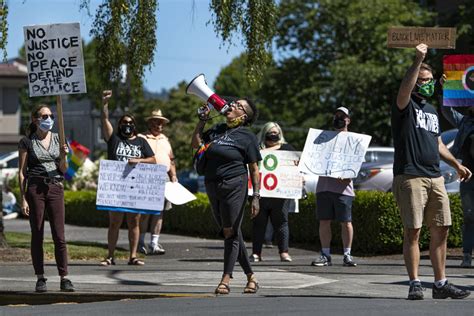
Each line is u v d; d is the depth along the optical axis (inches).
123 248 1108.5
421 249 1027.9
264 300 606.5
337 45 3112.7
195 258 1011.3
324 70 3137.3
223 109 654.5
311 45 3179.1
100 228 1558.8
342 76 2812.5
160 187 933.8
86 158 1973.4
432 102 2263.8
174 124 3646.7
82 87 716.7
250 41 1110.4
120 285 727.7
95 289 698.8
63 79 716.0
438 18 2568.9
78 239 1291.8
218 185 644.1
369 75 2765.7
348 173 888.9
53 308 583.2
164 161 1029.2
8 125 3486.7
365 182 1261.1
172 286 720.3
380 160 1362.0
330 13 3068.4
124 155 936.3
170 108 3799.2
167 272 827.4
